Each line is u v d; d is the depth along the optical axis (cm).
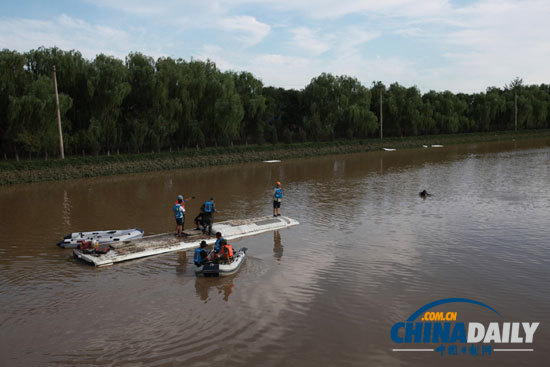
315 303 1073
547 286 1152
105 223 2047
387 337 902
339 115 7081
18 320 1002
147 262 1427
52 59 4303
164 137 4969
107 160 4244
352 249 1532
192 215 2214
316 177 3712
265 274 1291
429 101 8831
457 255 1437
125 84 4469
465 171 3853
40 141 3972
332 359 820
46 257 1498
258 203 2511
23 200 2767
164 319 996
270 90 7600
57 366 805
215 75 5731
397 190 2886
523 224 1838
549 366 795
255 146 5659
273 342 884
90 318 1007
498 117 9994
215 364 804
